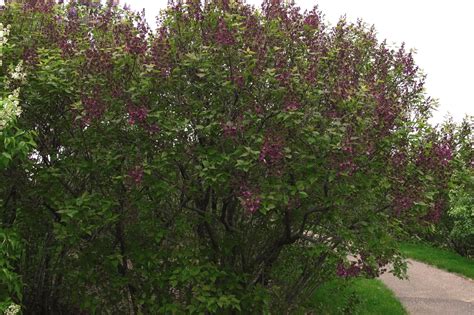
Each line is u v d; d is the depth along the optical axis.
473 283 11.68
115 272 4.99
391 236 5.36
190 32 4.91
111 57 4.54
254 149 4.29
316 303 7.27
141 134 4.50
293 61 4.84
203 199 5.07
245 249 5.32
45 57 4.88
